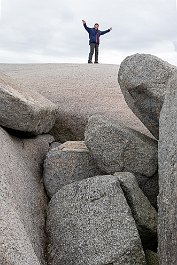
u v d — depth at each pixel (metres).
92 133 7.27
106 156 7.23
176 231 5.05
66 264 5.82
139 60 7.21
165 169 5.74
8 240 4.61
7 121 7.81
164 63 7.19
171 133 5.81
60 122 10.09
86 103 10.37
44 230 6.51
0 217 4.84
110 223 5.90
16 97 7.63
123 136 7.15
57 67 13.49
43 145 8.89
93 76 11.70
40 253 5.96
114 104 10.38
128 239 5.65
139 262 5.59
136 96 7.34
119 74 7.46
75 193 6.51
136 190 6.49
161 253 5.45
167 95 6.28
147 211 6.37
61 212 6.46
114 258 5.51
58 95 10.64
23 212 6.18
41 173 8.18
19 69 13.93
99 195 6.26
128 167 7.21
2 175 6.01
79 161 7.79
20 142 8.30
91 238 5.81
